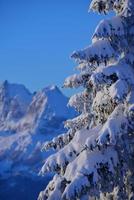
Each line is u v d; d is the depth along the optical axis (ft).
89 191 36.58
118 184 37.29
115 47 38.75
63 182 39.14
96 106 39.27
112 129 35.76
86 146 37.01
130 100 37.01
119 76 36.78
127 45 38.73
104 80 36.99
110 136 35.32
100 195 37.81
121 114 37.60
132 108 35.86
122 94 35.99
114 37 38.58
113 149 37.65
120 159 37.50
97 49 37.70
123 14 38.65
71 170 36.68
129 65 38.78
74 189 35.27
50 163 37.96
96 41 38.52
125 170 37.42
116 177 37.27
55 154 38.63
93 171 36.01
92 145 36.47
